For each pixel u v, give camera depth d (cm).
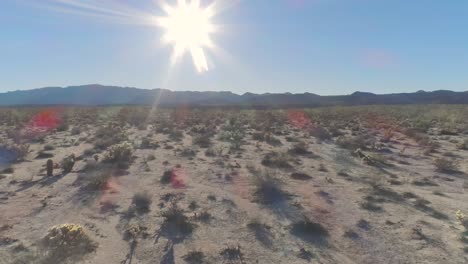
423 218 1272
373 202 1455
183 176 1859
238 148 2786
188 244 1050
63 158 2275
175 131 3734
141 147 2842
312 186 1688
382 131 4197
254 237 1109
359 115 6612
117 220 1230
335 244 1070
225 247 1030
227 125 4566
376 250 1028
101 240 1064
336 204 1427
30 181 1727
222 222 1228
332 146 3016
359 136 3431
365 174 1950
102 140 3025
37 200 1437
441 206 1406
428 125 4653
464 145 2933
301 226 1184
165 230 1147
